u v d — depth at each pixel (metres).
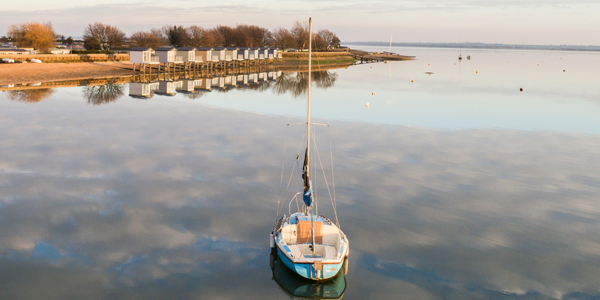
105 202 22.41
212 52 107.12
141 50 83.00
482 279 16.47
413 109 53.34
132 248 17.88
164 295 14.93
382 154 33.09
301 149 34.00
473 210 22.84
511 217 22.08
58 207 21.55
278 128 41.50
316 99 60.72
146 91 64.81
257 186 25.59
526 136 40.44
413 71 121.81
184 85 74.31
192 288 15.41
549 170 30.11
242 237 19.23
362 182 26.70
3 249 17.30
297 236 17.72
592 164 31.80
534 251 18.66
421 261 17.66
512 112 52.56
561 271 17.11
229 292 15.34
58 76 76.44
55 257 16.91
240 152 32.69
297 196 24.22
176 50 96.25
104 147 32.91
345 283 16.05
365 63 167.12
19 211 20.91
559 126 45.00
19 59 86.56
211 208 22.16
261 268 16.91
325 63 154.25
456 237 19.77
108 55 106.56
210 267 16.80
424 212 22.45
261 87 75.06
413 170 29.33
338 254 15.99
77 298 14.50
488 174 28.88
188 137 36.94
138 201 22.70
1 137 34.66
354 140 37.25
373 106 55.09
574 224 21.42
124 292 14.96
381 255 18.05
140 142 34.78
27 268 16.05
